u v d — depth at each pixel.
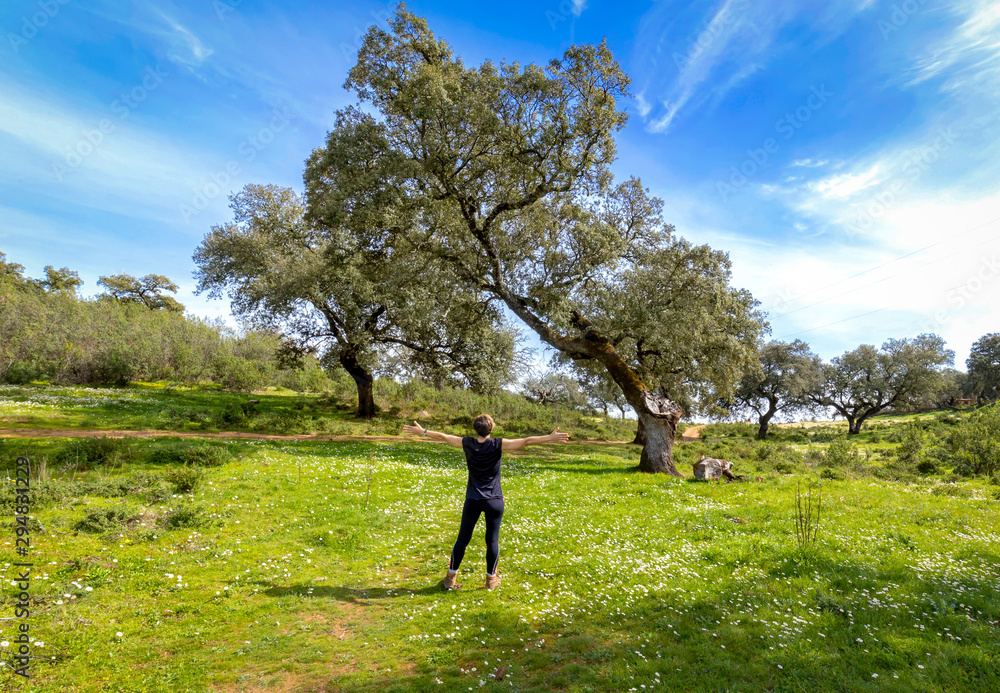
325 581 6.58
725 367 25.03
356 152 21.34
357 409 36.50
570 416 48.78
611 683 3.98
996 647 4.50
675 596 5.98
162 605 5.53
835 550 7.85
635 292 21.47
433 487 13.32
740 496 13.11
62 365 37.91
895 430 47.75
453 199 22.25
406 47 21.22
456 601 5.92
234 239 30.28
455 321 26.48
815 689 3.88
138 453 13.15
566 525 9.61
